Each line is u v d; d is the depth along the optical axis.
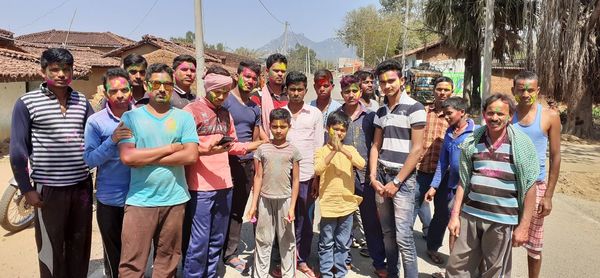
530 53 13.12
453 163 4.05
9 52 13.21
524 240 3.02
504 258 3.16
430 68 20.88
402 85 3.67
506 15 17.34
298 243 4.12
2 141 12.11
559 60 12.82
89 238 3.51
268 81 4.54
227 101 4.16
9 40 15.80
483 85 12.62
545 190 3.46
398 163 3.61
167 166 3.12
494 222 3.07
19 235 5.39
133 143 3.02
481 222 3.14
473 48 19.58
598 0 11.88
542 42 12.68
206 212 3.62
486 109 3.00
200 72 11.76
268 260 3.93
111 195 3.36
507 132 3.03
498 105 2.92
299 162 3.96
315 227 5.57
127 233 3.08
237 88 4.24
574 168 9.71
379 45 47.53
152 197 3.10
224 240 3.96
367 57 50.22
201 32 11.66
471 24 18.69
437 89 4.48
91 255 4.61
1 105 12.23
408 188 3.57
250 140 4.29
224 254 4.37
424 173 4.45
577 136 14.49
